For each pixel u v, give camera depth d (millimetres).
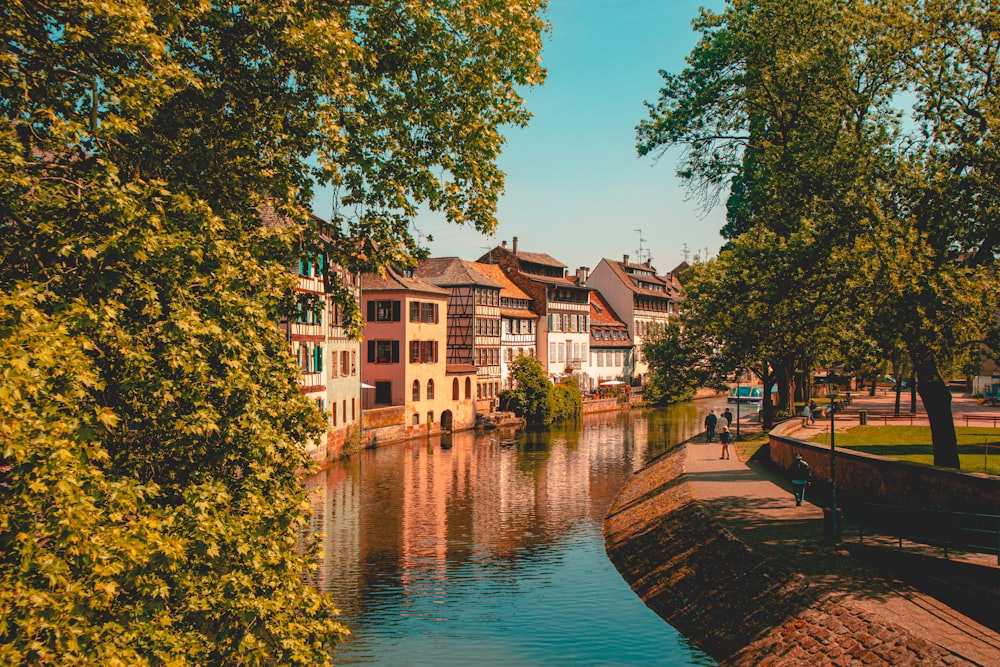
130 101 10594
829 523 19000
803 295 20641
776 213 21984
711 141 27422
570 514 31391
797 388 65812
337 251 14727
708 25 26375
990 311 17797
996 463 24984
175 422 9750
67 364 8352
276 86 13367
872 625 13633
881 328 18391
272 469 11094
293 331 35844
